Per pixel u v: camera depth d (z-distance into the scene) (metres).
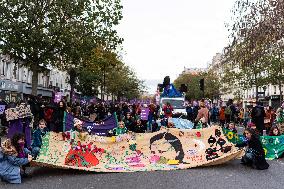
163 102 35.81
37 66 31.36
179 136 15.02
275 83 53.81
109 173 12.72
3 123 20.91
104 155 14.05
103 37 31.30
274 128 16.95
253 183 11.27
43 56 30.80
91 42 30.48
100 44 31.78
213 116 40.59
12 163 11.34
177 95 36.69
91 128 18.58
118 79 73.69
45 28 30.38
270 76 53.03
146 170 13.15
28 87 50.97
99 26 31.52
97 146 14.09
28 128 15.38
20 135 11.62
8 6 29.19
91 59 32.84
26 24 29.45
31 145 13.82
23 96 49.91
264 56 40.66
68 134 13.88
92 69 33.97
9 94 44.38
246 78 63.28
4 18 29.30
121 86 77.69
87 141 13.98
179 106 35.62
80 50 30.77
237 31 34.78
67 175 12.41
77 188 10.55
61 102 19.77
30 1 29.19
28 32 29.19
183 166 13.73
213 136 14.88
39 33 28.94
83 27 30.67
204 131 15.02
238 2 33.91
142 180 11.54
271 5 31.19
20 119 15.19
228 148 14.50
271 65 50.97
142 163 14.20
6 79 44.91
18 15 29.50
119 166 13.63
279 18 31.03
